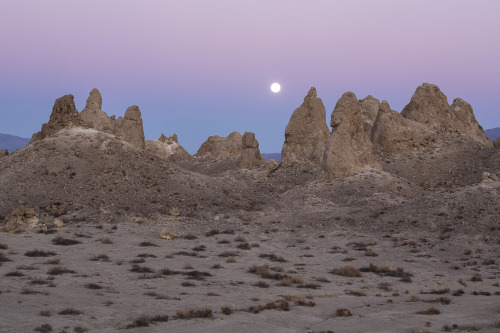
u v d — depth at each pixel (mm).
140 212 62031
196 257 40406
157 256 39438
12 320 18281
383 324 20297
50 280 27250
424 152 106500
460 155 103562
